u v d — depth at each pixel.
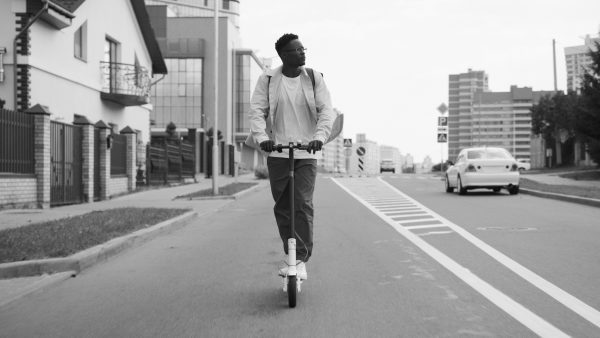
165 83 61.44
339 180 30.39
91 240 8.20
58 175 15.36
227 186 23.52
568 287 5.71
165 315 4.98
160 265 7.36
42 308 5.34
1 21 16.97
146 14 26.72
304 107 5.42
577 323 4.51
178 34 61.50
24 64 16.98
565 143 57.41
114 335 4.48
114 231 9.31
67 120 19.75
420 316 4.75
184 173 29.66
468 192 20.78
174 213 12.34
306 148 5.09
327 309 5.01
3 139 13.23
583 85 33.31
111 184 19.22
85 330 4.63
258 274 6.63
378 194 20.03
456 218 12.01
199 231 10.73
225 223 12.00
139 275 6.76
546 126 60.78
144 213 12.12
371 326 4.49
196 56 61.12
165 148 25.98
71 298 5.70
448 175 20.77
